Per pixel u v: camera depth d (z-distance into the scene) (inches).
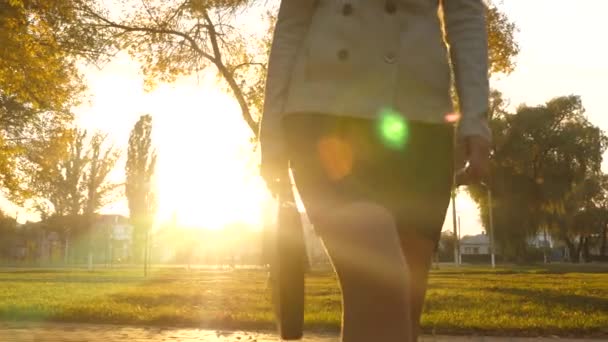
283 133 77.8
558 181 2039.9
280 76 79.6
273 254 68.6
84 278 1114.1
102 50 776.3
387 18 76.6
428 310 432.5
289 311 67.7
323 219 70.5
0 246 3358.8
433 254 80.7
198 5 792.3
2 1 740.7
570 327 343.3
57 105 856.3
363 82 74.7
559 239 2952.8
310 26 79.8
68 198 2092.8
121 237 3535.9
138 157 2363.4
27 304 456.8
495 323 354.9
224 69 828.6
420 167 75.4
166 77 831.7
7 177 1007.6
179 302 501.7
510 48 783.7
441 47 78.9
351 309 66.1
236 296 565.9
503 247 2215.8
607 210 2874.0
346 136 73.5
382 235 66.4
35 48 764.0
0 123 992.2
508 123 2062.0
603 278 1098.7
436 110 76.8
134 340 299.9
